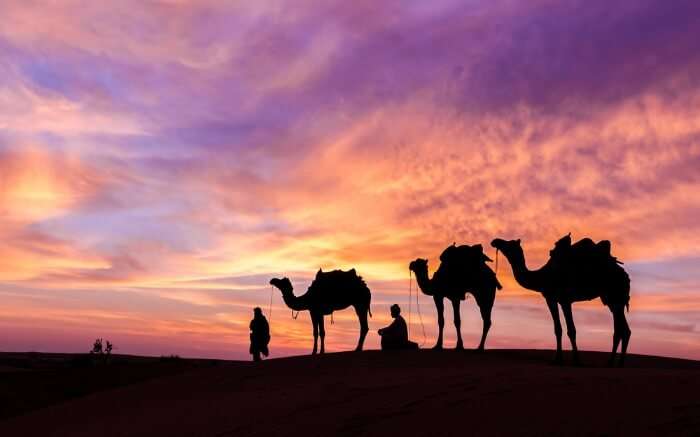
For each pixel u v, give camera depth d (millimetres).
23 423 17312
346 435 9672
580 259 17078
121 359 67188
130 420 14547
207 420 12508
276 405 12602
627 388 9836
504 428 8719
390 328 20297
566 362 17781
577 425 8375
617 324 17297
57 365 61344
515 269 18094
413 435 9102
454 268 19094
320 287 22062
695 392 9109
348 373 16219
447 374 13305
